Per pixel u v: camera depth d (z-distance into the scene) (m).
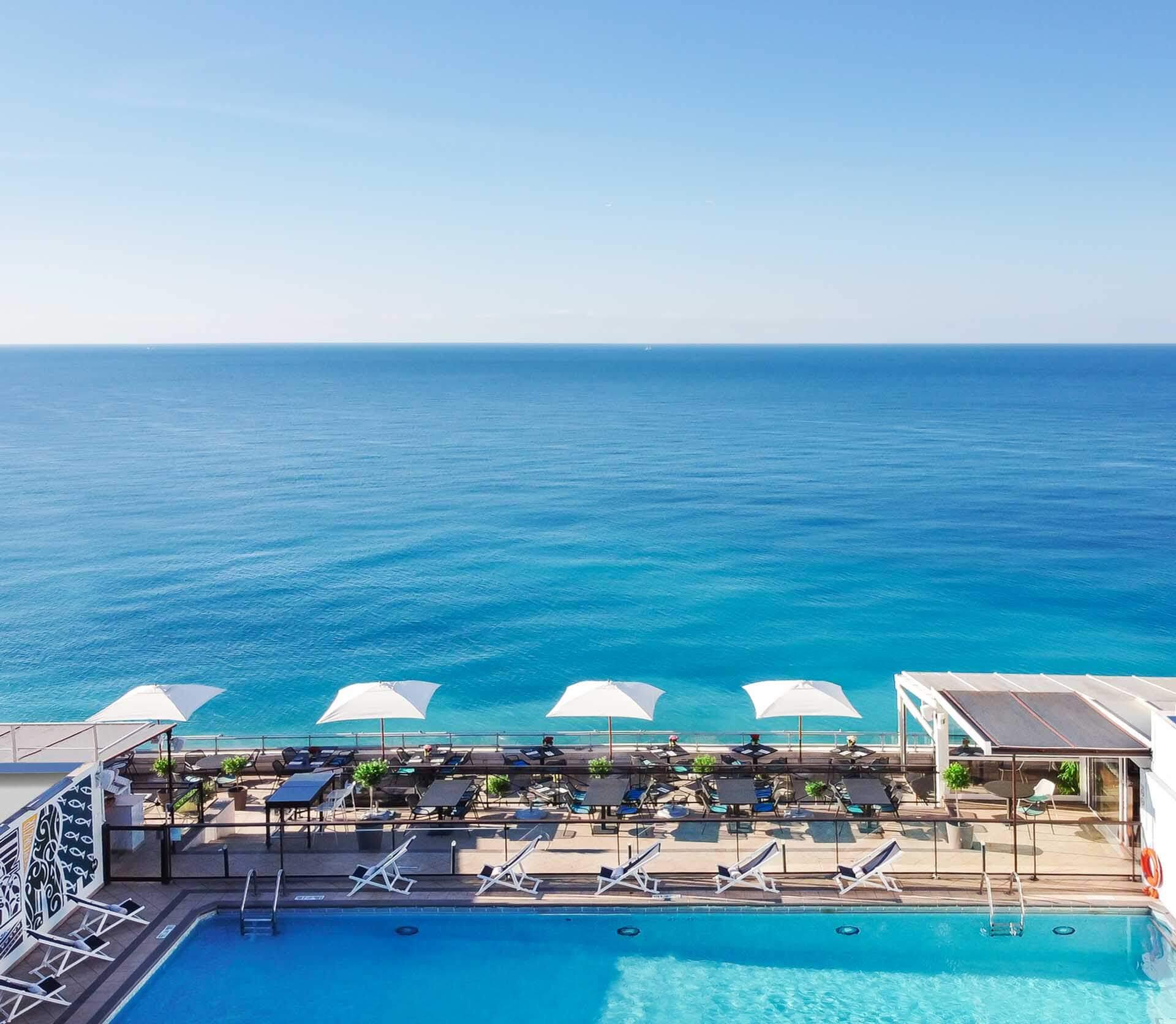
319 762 22.56
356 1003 13.95
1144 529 68.75
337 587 53.03
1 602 50.28
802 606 49.22
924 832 18.84
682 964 14.83
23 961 14.55
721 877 16.62
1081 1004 13.72
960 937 15.37
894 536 66.56
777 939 15.41
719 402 196.50
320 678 38.91
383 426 148.88
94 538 66.88
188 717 20.17
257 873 17.36
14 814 14.92
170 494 85.62
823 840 18.53
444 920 16.08
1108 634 44.41
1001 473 97.00
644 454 113.69
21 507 79.25
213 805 20.56
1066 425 146.50
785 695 21.41
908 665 40.38
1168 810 15.70
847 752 22.75
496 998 14.02
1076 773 20.48
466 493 85.56
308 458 110.12
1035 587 52.81
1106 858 17.53
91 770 16.77
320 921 16.05
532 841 18.38
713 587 52.81
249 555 61.50
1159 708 18.77
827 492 85.75
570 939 15.51
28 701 36.41
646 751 23.28
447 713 35.19
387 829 19.28
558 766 22.16
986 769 21.38
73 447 121.44
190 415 169.50
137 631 45.00
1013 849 17.95
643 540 65.44
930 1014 13.54
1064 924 15.64
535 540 65.62
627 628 45.41
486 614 47.78
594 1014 13.65
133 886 16.91
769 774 21.53
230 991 14.21
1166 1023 13.27
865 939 15.35
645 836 18.84
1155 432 135.38
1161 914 15.60
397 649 42.53
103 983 14.02
